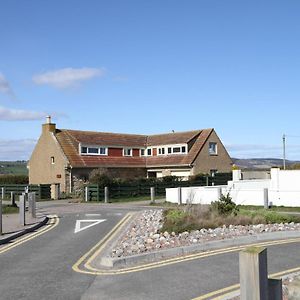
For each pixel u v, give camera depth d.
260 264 5.01
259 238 13.42
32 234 15.54
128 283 8.59
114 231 15.81
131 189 37.84
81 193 39.31
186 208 18.61
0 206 14.76
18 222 18.45
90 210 25.80
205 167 49.12
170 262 10.34
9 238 14.23
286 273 9.18
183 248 11.42
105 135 50.81
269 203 26.08
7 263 10.62
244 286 5.04
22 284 8.68
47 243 13.50
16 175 51.28
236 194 27.08
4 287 8.47
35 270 9.88
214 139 50.78
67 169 44.44
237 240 12.79
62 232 15.89
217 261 10.34
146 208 26.69
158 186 39.81
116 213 22.97
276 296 5.21
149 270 9.60
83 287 8.41
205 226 15.12
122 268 9.93
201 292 7.85
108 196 35.56
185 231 14.34
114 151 49.19
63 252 11.95
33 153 48.69
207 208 18.25
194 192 28.58
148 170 50.97
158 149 51.47
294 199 25.36
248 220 16.23
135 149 51.56
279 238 13.80
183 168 48.44
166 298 7.55
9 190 42.62
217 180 45.66
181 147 49.56
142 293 7.89
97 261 10.73
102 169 38.50
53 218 20.98
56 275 9.39
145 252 10.95
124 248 11.62
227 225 15.56
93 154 47.16
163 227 14.95
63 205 31.48
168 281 8.64
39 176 47.75
